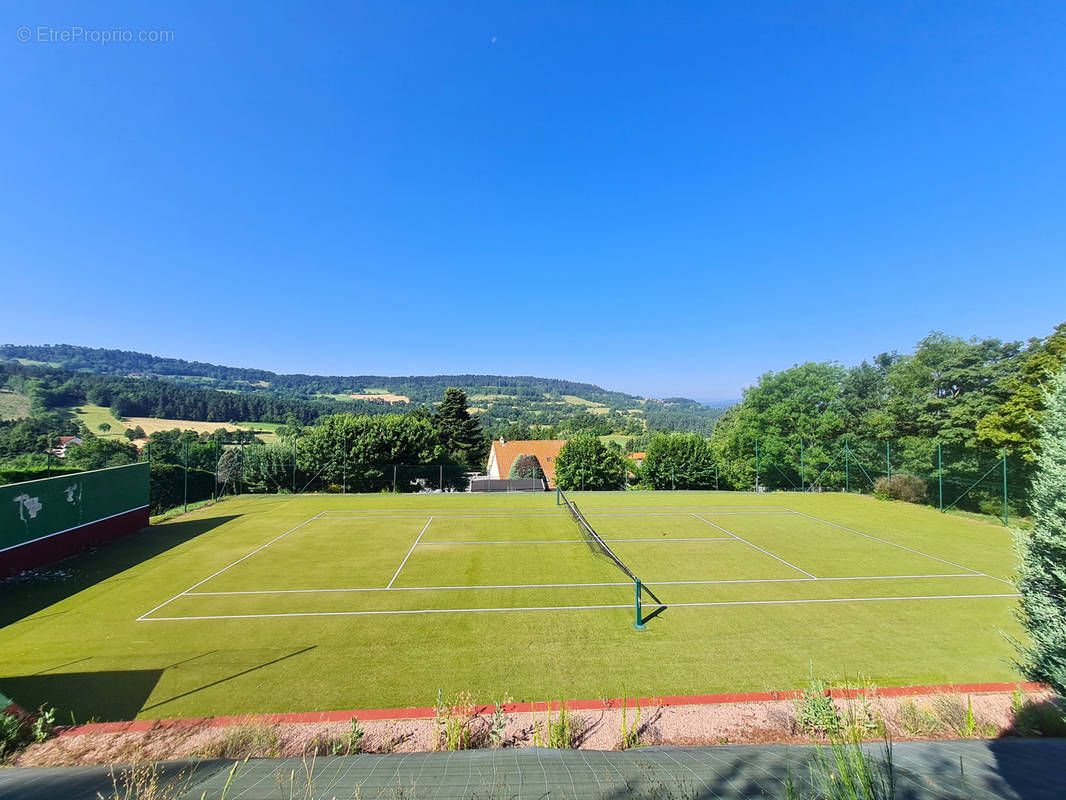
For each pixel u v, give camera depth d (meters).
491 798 4.84
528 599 15.05
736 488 47.28
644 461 48.66
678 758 6.03
